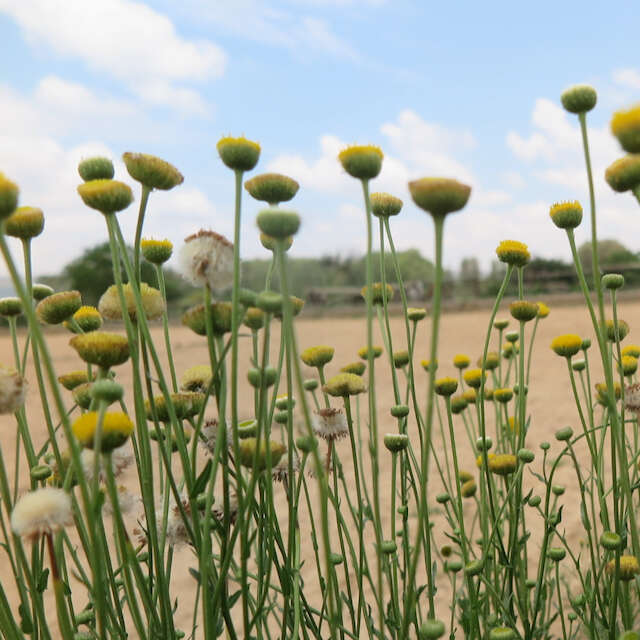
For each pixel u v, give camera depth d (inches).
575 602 16.3
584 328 91.7
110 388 9.3
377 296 14.8
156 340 109.0
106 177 12.1
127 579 10.8
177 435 10.7
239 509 10.6
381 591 10.5
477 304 182.1
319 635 14.0
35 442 41.1
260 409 10.4
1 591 11.4
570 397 45.1
